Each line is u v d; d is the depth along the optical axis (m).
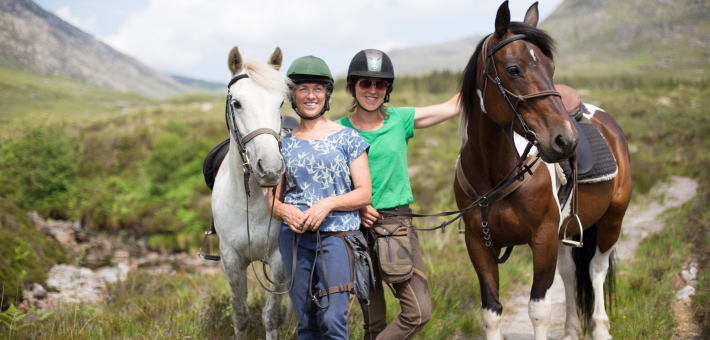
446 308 3.62
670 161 9.58
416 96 30.64
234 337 2.94
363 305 2.31
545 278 2.09
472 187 2.30
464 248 5.61
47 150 13.87
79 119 23.72
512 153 2.16
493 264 2.27
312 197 2.02
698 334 2.89
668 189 7.97
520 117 1.88
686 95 20.95
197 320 3.36
